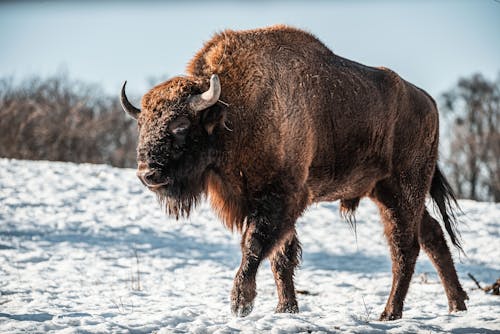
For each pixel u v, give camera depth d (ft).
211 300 93.61
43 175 202.08
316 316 77.20
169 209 79.36
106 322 69.56
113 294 94.53
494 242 167.02
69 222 156.87
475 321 75.00
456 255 152.87
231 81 77.97
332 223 181.78
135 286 103.91
